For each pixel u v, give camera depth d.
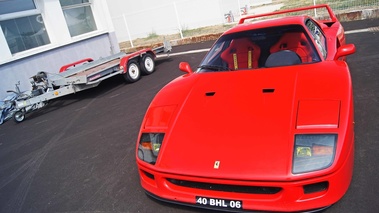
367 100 3.59
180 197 2.05
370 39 6.16
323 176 1.71
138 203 2.52
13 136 5.30
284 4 13.64
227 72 2.80
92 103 6.23
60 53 8.89
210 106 2.27
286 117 1.95
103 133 4.41
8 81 7.61
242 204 1.85
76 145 4.20
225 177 1.80
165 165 2.03
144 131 2.33
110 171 3.22
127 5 15.16
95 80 6.34
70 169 3.49
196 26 13.89
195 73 3.07
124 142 3.90
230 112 2.14
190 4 13.61
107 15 10.29
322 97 2.03
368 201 2.04
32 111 6.73
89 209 2.60
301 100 2.05
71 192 2.97
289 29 3.08
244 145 1.88
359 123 3.11
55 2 8.75
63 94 6.23
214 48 3.33
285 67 2.61
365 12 8.20
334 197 1.79
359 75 4.42
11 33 7.88
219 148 1.93
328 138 1.78
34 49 8.30
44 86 6.50
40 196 3.02
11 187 3.38
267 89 2.27
